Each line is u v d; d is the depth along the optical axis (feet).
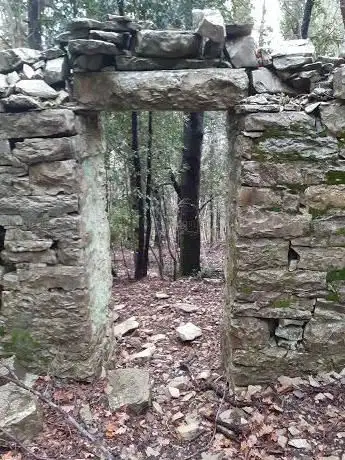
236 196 9.78
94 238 11.00
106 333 12.08
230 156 10.77
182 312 17.39
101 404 9.97
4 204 9.48
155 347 14.15
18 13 20.04
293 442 8.78
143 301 19.39
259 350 10.11
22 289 9.94
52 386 10.21
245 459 8.52
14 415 8.59
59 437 8.86
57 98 9.31
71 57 9.15
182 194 25.11
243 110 8.99
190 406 10.42
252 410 9.72
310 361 10.11
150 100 9.32
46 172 9.27
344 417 9.23
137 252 25.46
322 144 9.05
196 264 25.55
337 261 9.53
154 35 8.86
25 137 9.15
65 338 10.12
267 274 9.61
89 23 8.64
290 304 9.79
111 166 24.27
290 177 9.17
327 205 9.29
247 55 9.21
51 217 9.47
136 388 10.36
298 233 9.39
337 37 20.06
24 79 9.39
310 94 9.09
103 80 9.27
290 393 9.96
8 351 10.32
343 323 9.87
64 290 9.86
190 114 23.71
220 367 12.10
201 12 9.02
